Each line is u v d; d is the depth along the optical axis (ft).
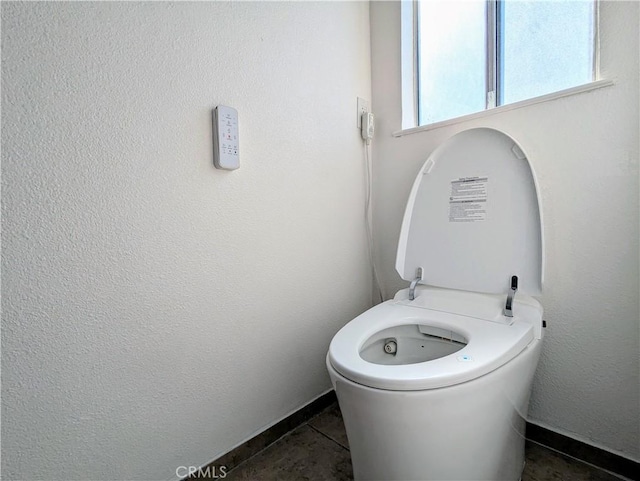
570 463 2.93
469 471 2.11
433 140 3.76
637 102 2.52
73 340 2.16
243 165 2.99
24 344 1.99
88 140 2.16
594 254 2.78
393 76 4.11
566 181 2.88
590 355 2.85
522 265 2.80
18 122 1.92
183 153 2.61
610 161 2.66
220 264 2.87
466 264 3.09
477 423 2.03
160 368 2.56
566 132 2.86
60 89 2.05
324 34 3.70
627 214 2.61
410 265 3.44
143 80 2.38
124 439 2.40
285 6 3.30
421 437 1.95
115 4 2.24
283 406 3.46
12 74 1.89
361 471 2.28
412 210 3.48
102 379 2.29
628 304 2.65
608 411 2.79
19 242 1.95
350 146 4.09
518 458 2.66
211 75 2.75
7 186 1.90
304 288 3.60
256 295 3.16
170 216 2.56
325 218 3.80
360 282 4.31
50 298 2.06
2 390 1.93
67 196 2.10
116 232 2.30
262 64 3.11
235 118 2.85
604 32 2.65
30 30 1.94
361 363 2.10
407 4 4.04
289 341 3.48
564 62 3.04
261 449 3.24
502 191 2.93
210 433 2.89
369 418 2.01
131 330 2.40
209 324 2.83
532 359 2.43
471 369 1.92
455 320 2.70
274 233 3.28
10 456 1.97
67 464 2.17
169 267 2.57
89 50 2.14
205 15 2.70
